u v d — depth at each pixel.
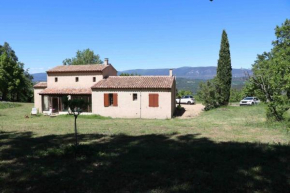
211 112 29.08
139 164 7.65
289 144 10.69
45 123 22.59
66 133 16.12
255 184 5.91
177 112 32.38
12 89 51.62
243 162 7.75
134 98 28.17
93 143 11.98
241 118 23.42
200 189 5.69
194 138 13.58
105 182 6.18
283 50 27.31
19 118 27.38
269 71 19.30
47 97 31.86
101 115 28.81
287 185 5.86
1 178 6.45
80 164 7.77
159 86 27.30
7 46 74.19
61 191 5.69
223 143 11.67
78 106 9.67
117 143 12.02
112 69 35.31
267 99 18.80
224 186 5.83
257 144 10.84
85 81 31.62
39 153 9.21
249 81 19.78
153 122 23.03
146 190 5.64
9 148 10.55
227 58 32.53
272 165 7.39
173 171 6.96
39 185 6.02
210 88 32.22
